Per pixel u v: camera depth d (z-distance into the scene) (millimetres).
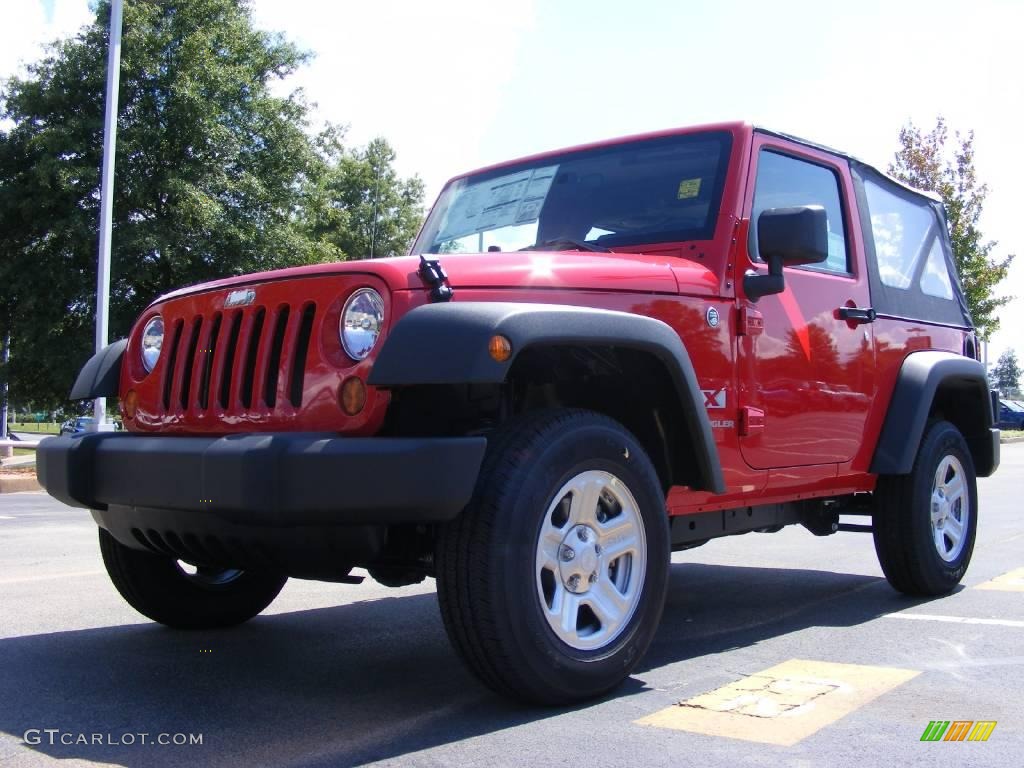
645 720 2893
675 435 3498
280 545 2898
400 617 4543
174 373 3396
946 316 5332
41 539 7461
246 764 2561
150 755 2637
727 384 3676
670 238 3895
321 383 2936
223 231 22047
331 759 2590
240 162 23312
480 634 2793
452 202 4887
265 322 3123
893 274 4883
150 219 21719
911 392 4641
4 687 3320
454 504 2715
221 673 3514
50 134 20359
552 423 3008
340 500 2637
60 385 22750
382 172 50312
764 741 2699
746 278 3795
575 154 4480
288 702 3137
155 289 22906
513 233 4441
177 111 21453
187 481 2855
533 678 2867
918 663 3590
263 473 2641
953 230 24766
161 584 4012
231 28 23516
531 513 2848
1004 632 4109
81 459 3242
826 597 5023
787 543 7207
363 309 2912
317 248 24188
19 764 2576
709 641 4016
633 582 3203
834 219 4508
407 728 2850
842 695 3156
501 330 2695
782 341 3963
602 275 3295
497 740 2723
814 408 4121
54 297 21516
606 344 3027
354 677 3461
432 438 2707
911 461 4547
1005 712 2965
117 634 4156
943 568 4902
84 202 21609
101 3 21750
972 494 5207
